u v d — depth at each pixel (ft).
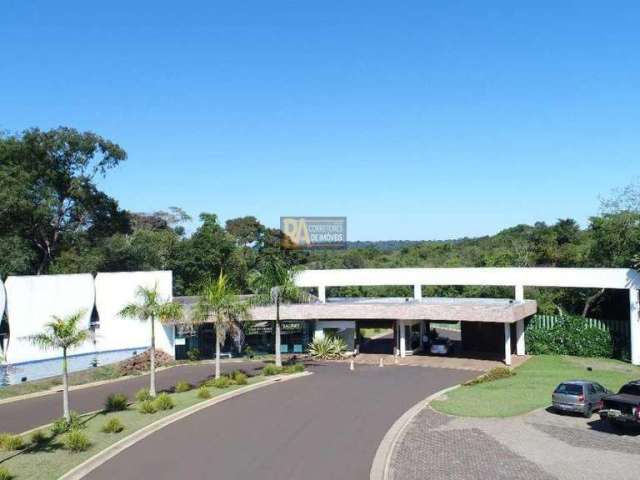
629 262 148.97
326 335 151.02
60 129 179.22
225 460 62.49
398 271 153.79
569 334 139.54
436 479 55.11
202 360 143.33
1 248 164.76
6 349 119.34
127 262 195.00
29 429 79.82
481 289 206.39
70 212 191.52
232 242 207.00
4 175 162.40
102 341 134.31
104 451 65.67
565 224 222.48
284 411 85.61
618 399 67.82
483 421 75.97
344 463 60.70
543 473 55.77
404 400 92.32
